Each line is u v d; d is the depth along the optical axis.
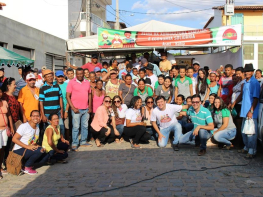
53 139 5.84
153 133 7.82
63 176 5.20
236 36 9.90
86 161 6.12
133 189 4.48
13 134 5.66
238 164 5.68
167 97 8.23
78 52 11.34
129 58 11.25
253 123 5.94
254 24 29.17
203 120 6.56
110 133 7.43
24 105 6.34
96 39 10.43
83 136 7.39
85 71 8.78
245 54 27.86
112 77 8.38
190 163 5.79
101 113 7.31
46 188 4.63
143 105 8.16
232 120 6.85
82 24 24.23
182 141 6.80
